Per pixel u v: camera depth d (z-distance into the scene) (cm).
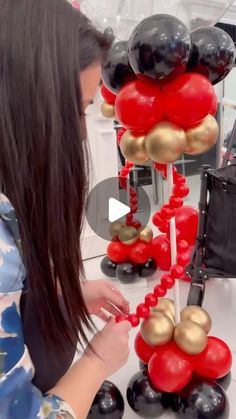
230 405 92
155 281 156
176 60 60
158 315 85
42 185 47
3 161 46
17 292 47
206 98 65
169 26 60
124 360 66
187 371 81
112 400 79
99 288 88
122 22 130
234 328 125
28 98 44
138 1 131
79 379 58
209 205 135
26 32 44
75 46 46
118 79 72
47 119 45
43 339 63
